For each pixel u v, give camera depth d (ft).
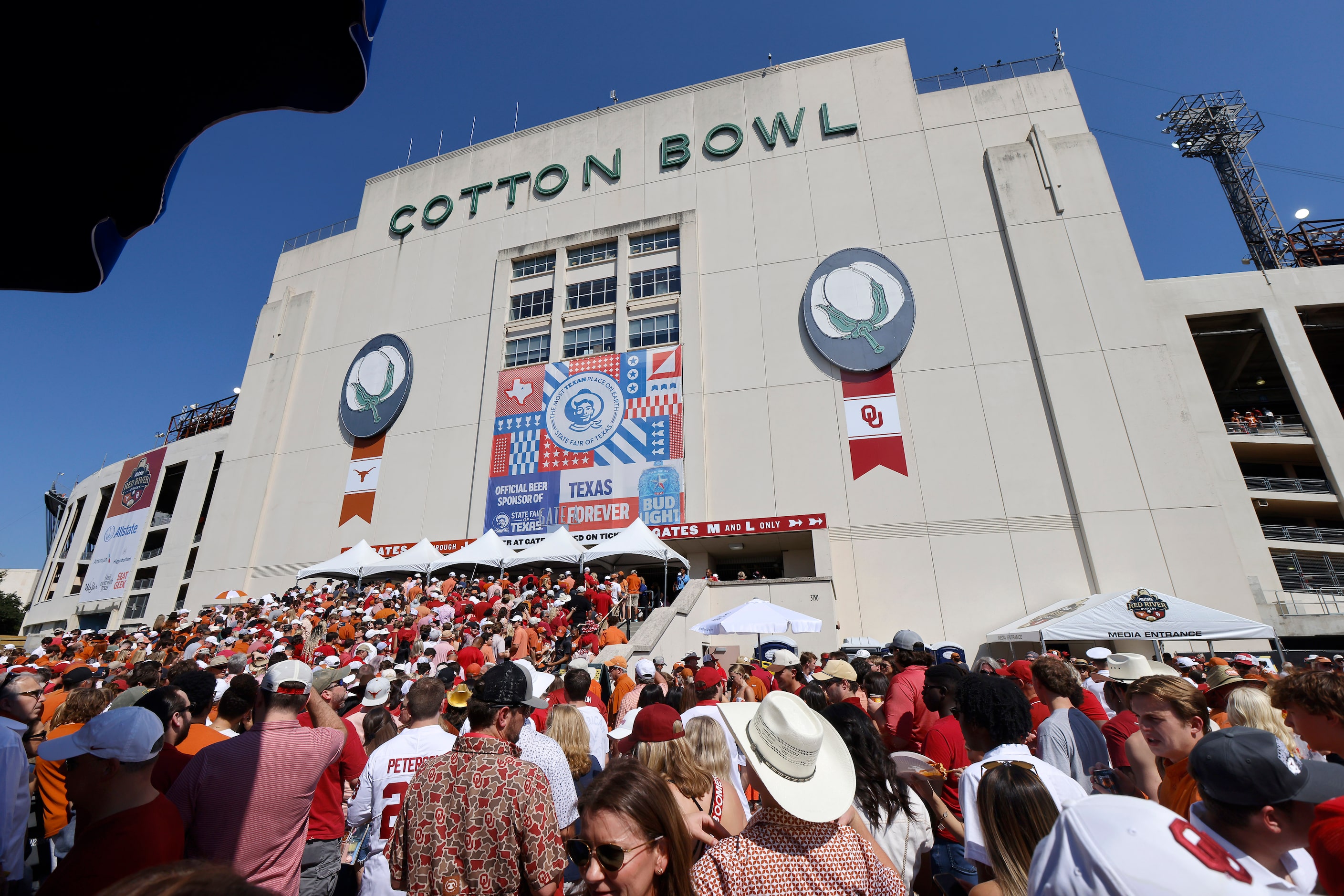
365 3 6.91
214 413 133.28
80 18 7.06
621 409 85.56
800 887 7.54
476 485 88.17
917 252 81.92
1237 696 12.94
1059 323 74.64
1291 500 76.18
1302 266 103.09
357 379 101.19
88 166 7.47
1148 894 4.50
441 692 14.79
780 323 84.23
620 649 42.75
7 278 7.61
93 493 163.53
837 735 9.45
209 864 3.64
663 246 94.12
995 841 8.10
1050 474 70.64
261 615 62.80
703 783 10.96
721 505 78.89
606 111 104.01
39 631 156.97
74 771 8.66
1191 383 79.92
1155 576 64.49
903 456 75.25
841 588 72.38
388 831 13.03
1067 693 14.34
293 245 120.88
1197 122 112.47
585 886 7.27
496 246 102.42
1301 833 6.48
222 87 7.39
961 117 86.53
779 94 95.14
